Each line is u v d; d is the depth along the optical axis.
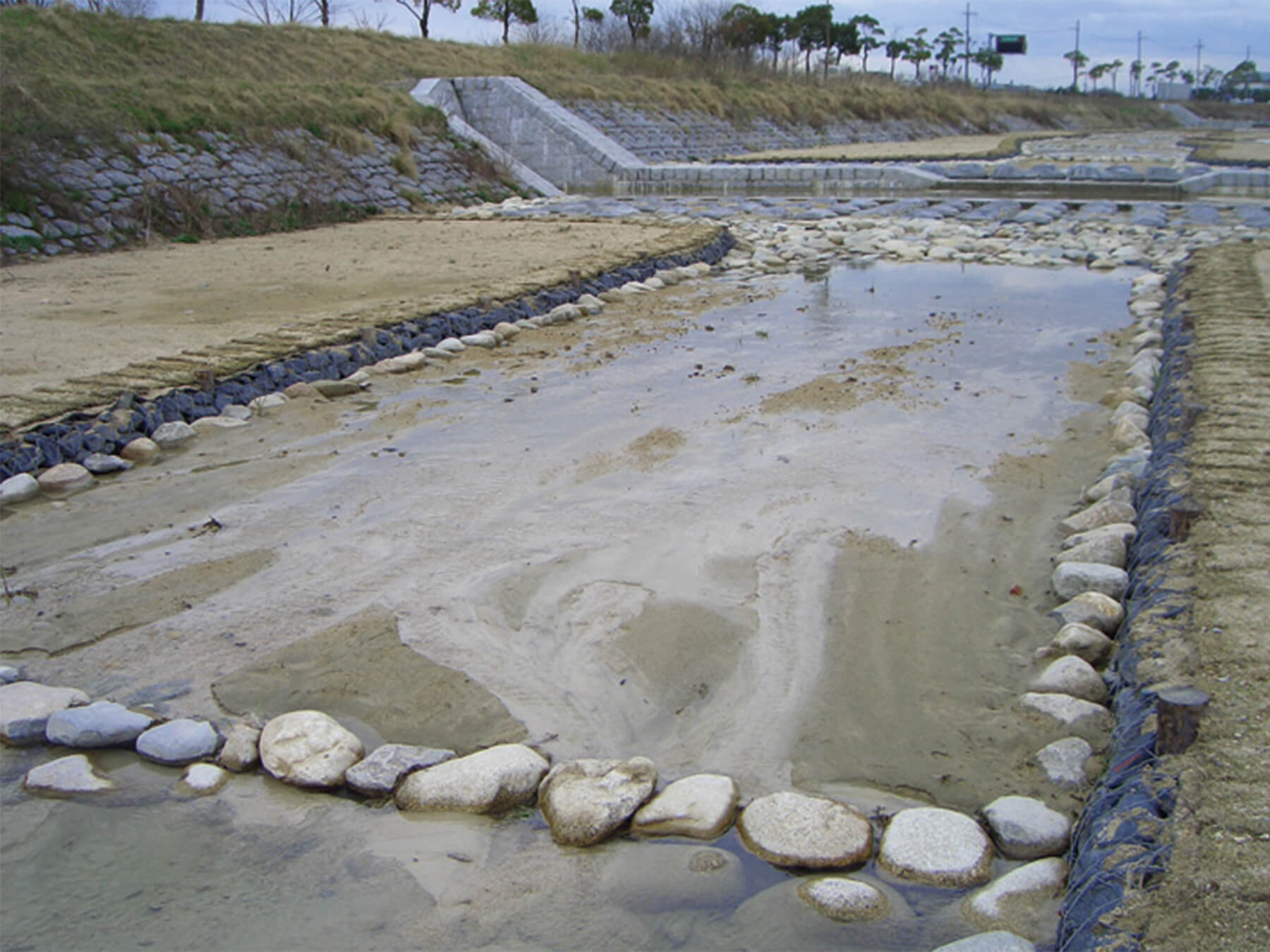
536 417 9.04
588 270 14.63
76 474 7.58
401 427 8.84
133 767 4.52
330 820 4.15
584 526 6.77
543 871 3.84
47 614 5.73
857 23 76.62
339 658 5.25
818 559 6.25
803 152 39.66
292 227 20.34
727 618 5.58
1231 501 5.94
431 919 3.63
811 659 5.18
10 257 15.73
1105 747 4.34
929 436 8.44
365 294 12.91
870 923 3.50
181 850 4.00
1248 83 120.25
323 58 32.00
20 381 8.91
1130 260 16.47
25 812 4.23
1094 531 6.25
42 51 24.67
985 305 13.62
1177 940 2.92
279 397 9.48
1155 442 7.61
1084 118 70.00
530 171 29.23
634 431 8.63
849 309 13.50
